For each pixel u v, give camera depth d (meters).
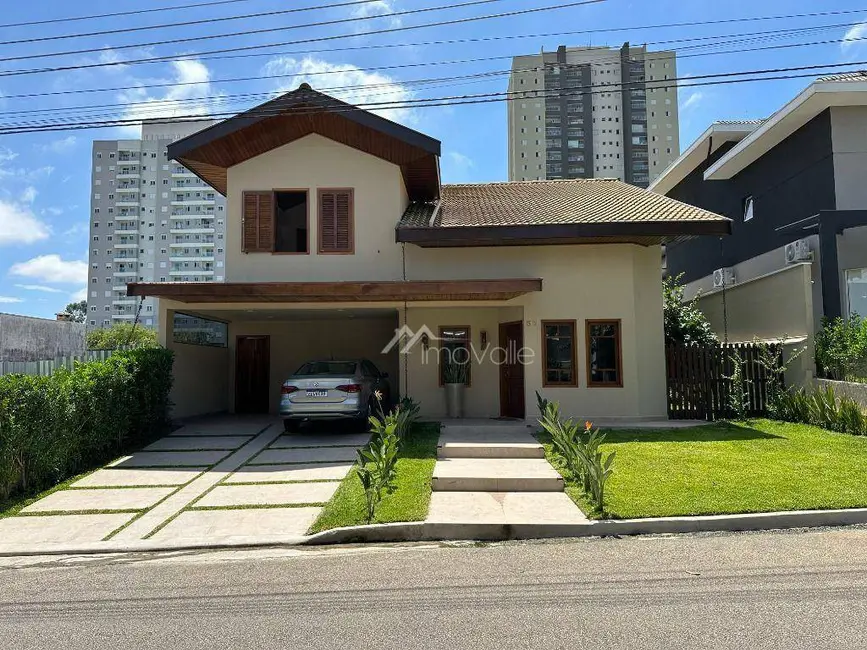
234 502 7.11
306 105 11.80
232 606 4.26
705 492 6.70
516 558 5.27
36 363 11.64
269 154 12.83
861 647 3.42
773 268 16.23
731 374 12.22
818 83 13.39
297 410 10.90
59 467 8.26
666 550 5.37
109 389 9.26
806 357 12.33
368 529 5.93
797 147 15.27
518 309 12.38
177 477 8.35
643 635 3.62
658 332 12.26
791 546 5.38
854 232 13.80
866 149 13.83
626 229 11.23
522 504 6.71
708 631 3.66
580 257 12.24
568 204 13.57
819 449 8.80
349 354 15.55
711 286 19.89
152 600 4.42
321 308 12.34
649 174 77.81
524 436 10.36
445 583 4.65
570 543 5.70
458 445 9.32
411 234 11.48
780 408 11.86
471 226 11.41
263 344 15.57
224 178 13.98
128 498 7.35
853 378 11.17
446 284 10.73
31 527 6.32
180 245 88.81
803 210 15.02
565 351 12.15
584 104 78.00
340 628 3.83
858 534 5.70
